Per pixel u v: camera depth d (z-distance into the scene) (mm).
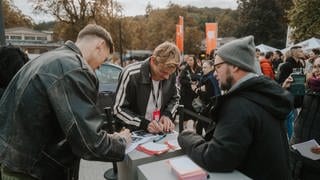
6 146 1533
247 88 1539
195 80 6297
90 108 1507
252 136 1496
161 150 1737
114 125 2383
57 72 1477
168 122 2291
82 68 1535
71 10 22500
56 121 1547
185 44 49594
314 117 2570
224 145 1462
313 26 19891
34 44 28750
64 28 22688
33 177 1533
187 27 51344
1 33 5172
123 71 2486
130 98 2441
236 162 1490
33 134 1496
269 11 40219
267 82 1564
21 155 1504
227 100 1565
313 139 2504
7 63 2389
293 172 2451
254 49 1639
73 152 1557
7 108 1583
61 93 1453
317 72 2850
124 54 25000
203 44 49094
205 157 1531
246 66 1572
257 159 1525
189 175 1398
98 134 1519
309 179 2416
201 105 5098
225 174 1514
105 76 6531
